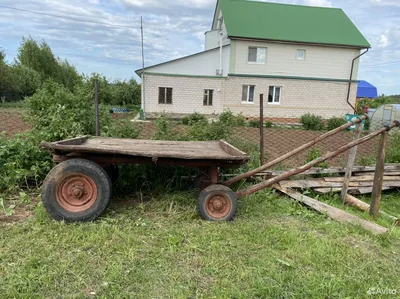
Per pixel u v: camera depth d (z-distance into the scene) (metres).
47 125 4.80
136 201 4.00
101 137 4.62
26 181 4.16
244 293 2.24
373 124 12.82
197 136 5.44
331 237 3.26
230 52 19.25
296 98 20.11
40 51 33.97
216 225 3.37
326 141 10.40
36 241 2.81
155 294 2.19
